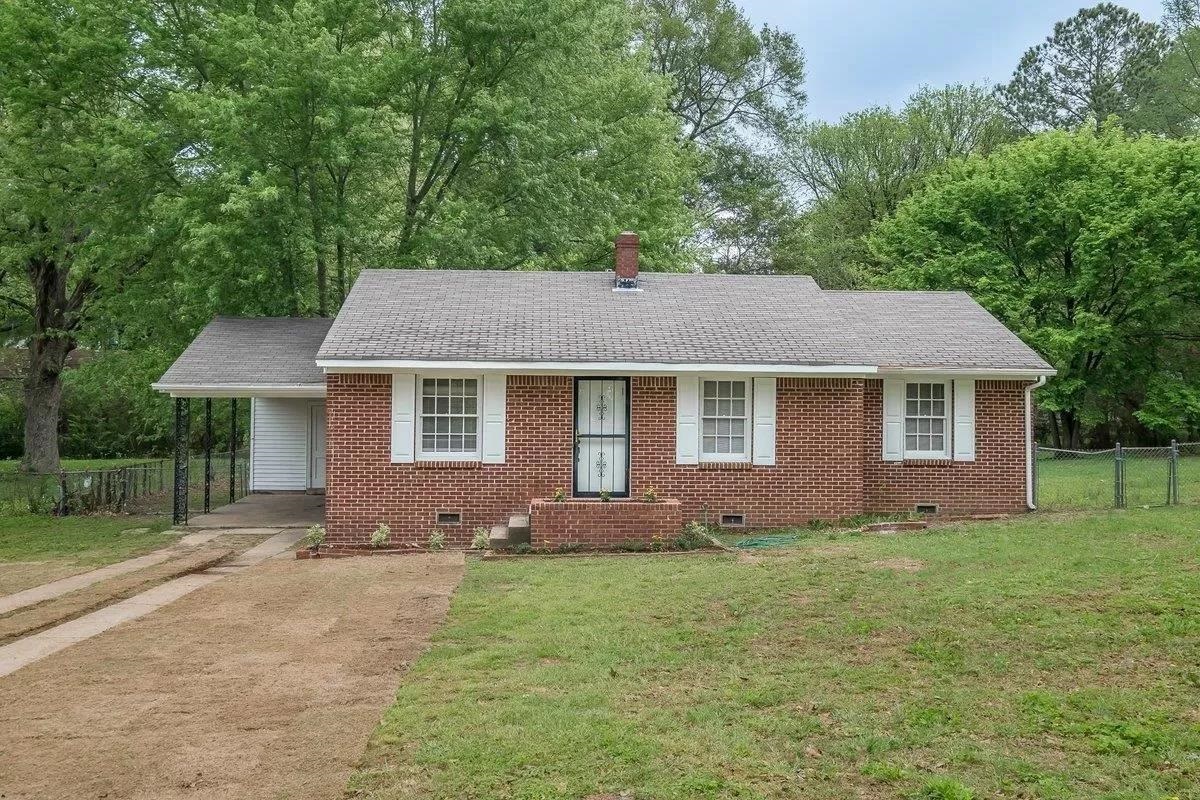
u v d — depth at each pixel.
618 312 18.89
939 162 45.44
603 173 30.64
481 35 25.14
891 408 18.55
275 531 19.67
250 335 21.33
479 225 25.95
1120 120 46.66
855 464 17.56
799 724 6.91
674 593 11.28
